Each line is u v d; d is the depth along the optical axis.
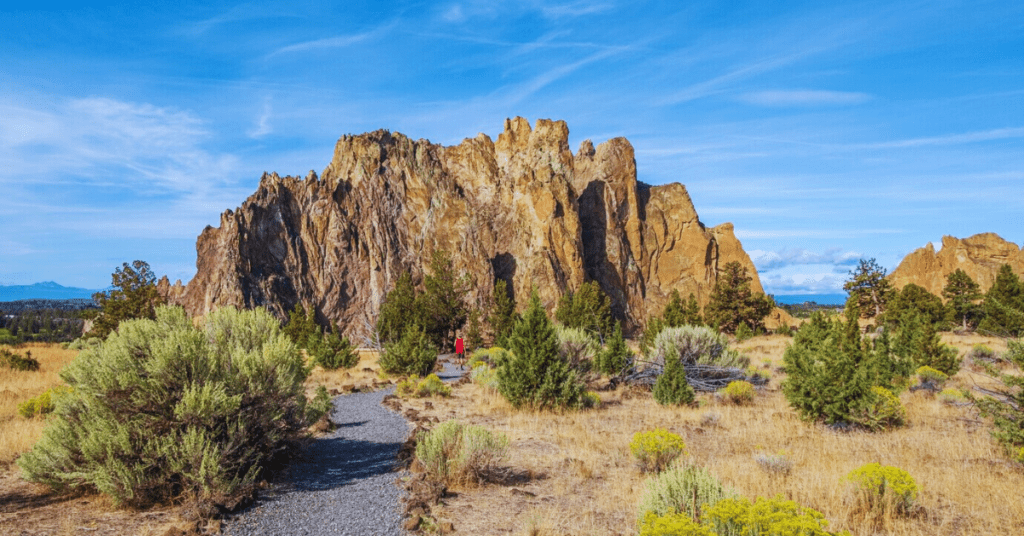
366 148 105.62
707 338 22.53
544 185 97.44
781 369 27.31
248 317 11.11
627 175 110.94
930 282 97.88
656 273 110.00
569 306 55.59
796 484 8.86
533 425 14.45
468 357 44.19
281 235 91.44
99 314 34.91
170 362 8.66
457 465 9.45
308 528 7.21
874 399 13.40
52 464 8.23
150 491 8.17
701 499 6.87
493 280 90.94
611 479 9.65
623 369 22.75
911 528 7.18
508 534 7.09
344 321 90.38
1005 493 8.35
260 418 9.40
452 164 110.25
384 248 95.62
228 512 7.71
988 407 11.25
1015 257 93.94
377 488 9.02
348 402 19.31
